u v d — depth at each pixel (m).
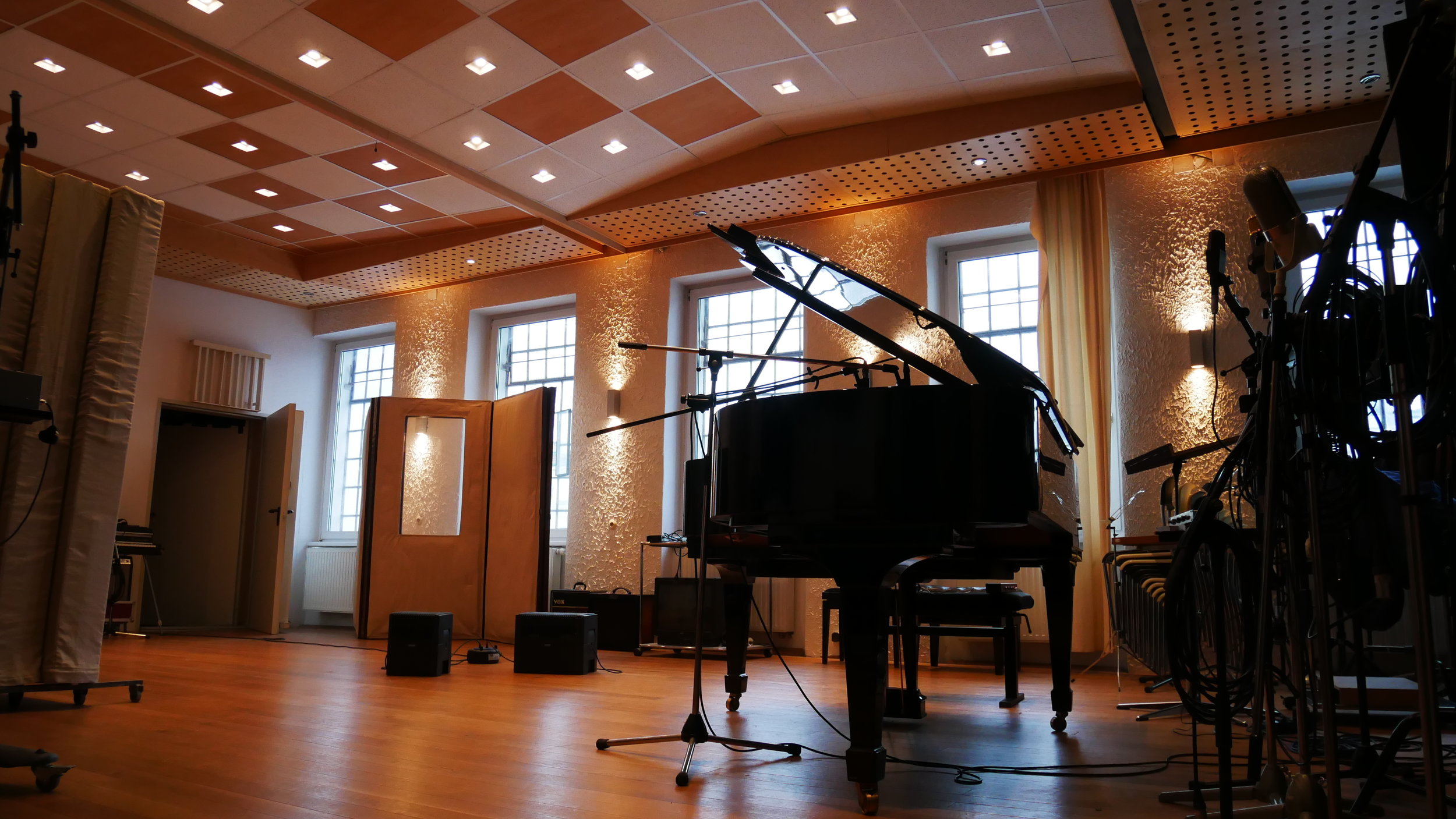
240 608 9.00
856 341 6.78
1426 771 1.41
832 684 4.92
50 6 4.80
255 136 6.29
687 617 6.52
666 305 7.67
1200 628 2.70
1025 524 2.37
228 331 9.07
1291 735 3.01
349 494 9.50
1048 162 6.20
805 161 6.38
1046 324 6.15
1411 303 1.81
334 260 8.65
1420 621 1.45
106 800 2.24
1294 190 5.73
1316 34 4.71
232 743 3.01
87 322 3.82
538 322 8.68
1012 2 4.79
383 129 6.18
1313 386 1.79
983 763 2.82
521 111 5.97
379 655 6.29
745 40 5.21
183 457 9.43
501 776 2.55
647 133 6.30
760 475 2.39
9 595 3.53
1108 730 3.45
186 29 5.06
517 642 5.32
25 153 6.48
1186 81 5.20
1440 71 1.72
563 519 8.24
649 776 2.58
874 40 5.19
